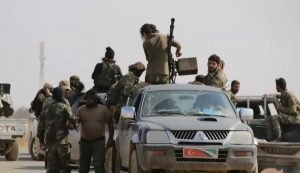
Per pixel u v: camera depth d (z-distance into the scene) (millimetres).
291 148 23594
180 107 22859
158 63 26188
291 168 23781
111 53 33594
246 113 22688
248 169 21469
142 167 21391
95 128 25469
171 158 21109
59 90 26234
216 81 26453
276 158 23797
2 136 42125
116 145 24812
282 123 28516
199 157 21125
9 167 36281
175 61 26547
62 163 26281
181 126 21344
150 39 26172
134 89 25625
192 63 26438
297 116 28328
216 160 21219
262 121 30062
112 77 33594
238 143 21422
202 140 21203
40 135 26750
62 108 26141
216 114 22766
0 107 43531
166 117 22281
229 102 23375
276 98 32156
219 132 21422
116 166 24812
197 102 23047
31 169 34812
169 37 26188
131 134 22609
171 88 23484
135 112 23141
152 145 21203
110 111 25938
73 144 30609
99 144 25531
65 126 26234
